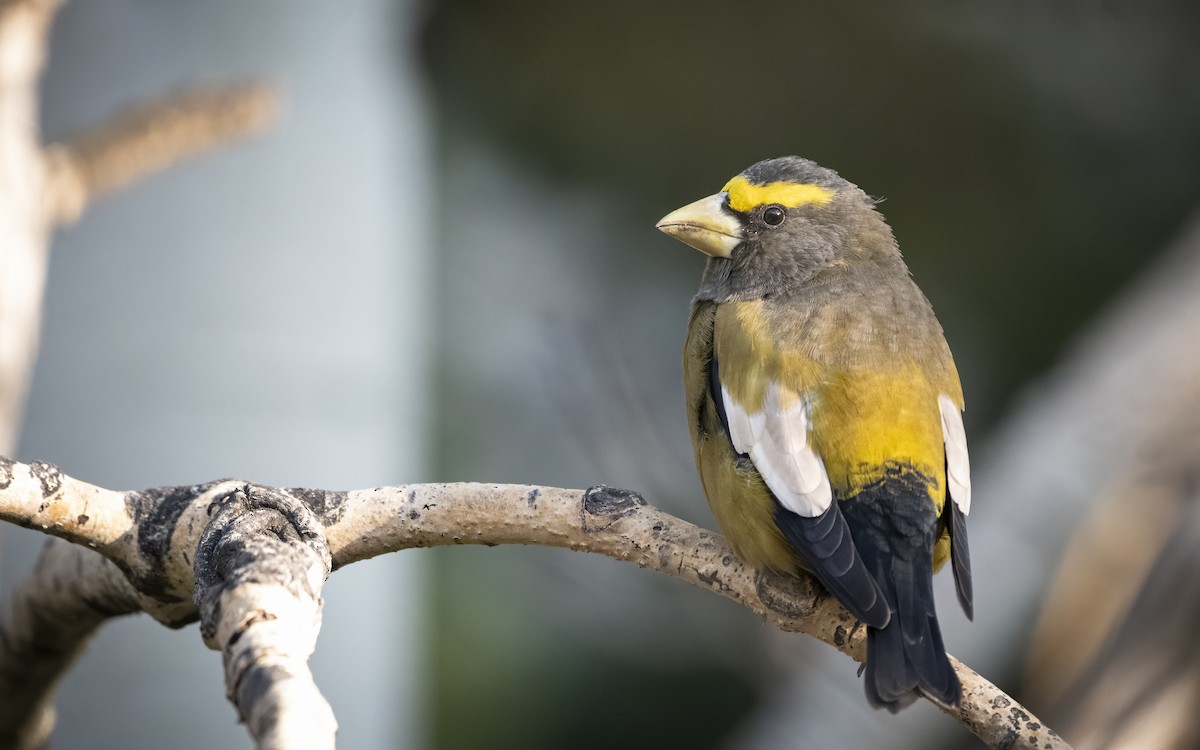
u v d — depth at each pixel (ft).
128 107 30.32
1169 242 47.06
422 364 44.98
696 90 51.72
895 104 52.60
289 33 41.39
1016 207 52.31
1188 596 27.09
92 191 29.71
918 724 36.09
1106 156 52.44
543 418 45.83
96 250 37.55
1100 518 31.86
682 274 50.47
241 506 16.90
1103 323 39.99
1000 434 43.14
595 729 43.09
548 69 50.65
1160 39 52.37
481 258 48.32
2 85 27.66
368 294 40.34
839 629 21.39
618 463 45.11
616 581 43.24
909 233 52.19
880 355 23.20
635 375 47.57
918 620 20.67
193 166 38.42
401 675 40.68
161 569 18.66
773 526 22.30
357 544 19.11
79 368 37.17
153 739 35.55
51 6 28.32
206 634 15.12
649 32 50.93
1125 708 27.22
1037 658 31.55
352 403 39.42
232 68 40.70
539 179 50.52
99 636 35.42
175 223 38.19
